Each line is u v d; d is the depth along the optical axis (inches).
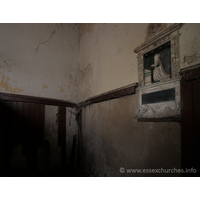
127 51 77.9
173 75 54.9
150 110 62.0
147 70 67.1
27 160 88.4
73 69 125.5
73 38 129.0
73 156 114.1
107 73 91.7
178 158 50.5
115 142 79.7
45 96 103.5
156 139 58.6
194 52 48.9
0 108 80.3
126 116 74.0
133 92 69.4
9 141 82.1
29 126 91.3
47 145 98.9
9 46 88.3
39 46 103.6
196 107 46.7
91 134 101.2
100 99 93.0
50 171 98.7
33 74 98.3
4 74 84.8
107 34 94.8
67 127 112.8
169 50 58.4
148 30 67.1
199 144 45.0
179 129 50.9
